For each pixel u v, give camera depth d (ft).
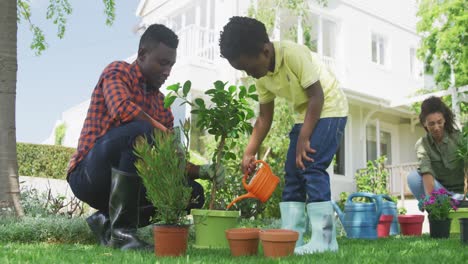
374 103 34.88
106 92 7.91
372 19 38.81
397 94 39.75
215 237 7.78
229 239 6.76
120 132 7.61
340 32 36.32
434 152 13.21
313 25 35.45
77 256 6.24
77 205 15.49
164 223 6.52
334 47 36.32
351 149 35.88
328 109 7.93
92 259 5.90
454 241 9.73
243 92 9.06
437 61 37.01
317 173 7.64
